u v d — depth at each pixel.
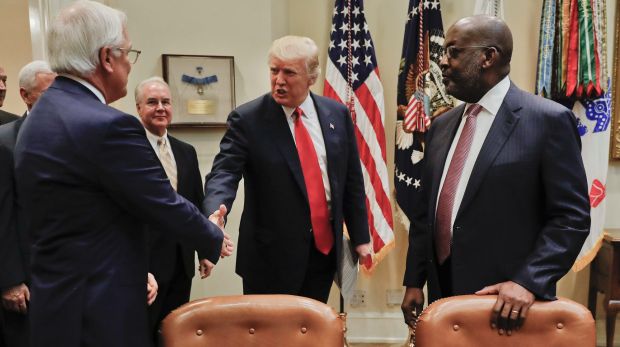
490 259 1.34
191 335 1.20
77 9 1.03
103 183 1.00
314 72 1.66
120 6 2.49
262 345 1.21
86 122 0.98
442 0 2.82
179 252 2.20
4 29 3.66
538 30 2.80
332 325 1.20
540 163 1.30
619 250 2.53
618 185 2.86
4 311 1.72
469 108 1.43
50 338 0.99
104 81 1.08
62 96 1.03
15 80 3.71
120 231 1.06
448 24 2.84
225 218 1.52
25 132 1.04
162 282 2.11
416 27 2.66
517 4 2.79
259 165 1.69
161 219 1.05
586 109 2.59
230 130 1.73
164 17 2.53
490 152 1.33
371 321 3.01
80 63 1.02
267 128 1.69
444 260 1.45
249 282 1.77
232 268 2.69
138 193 1.01
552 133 1.29
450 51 1.38
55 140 0.99
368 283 3.00
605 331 2.93
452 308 1.22
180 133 2.62
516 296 1.21
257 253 1.74
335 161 1.75
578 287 2.92
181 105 2.56
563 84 2.55
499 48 1.34
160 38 2.53
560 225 1.27
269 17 2.60
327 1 2.86
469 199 1.35
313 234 1.73
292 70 1.61
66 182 0.98
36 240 1.03
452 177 1.42
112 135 0.99
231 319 1.22
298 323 1.22
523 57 2.82
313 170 1.72
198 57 2.55
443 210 1.44
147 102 2.12
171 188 1.09
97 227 1.02
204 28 2.56
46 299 0.99
